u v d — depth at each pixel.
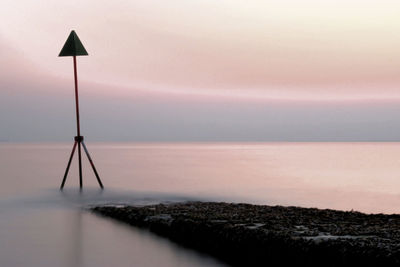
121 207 26.11
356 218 19.83
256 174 62.88
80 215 25.00
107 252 16.72
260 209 23.20
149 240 18.50
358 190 46.56
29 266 15.05
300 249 13.87
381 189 47.78
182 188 43.00
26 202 30.73
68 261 15.61
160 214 21.91
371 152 185.25
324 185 50.56
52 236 19.41
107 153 150.88
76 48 32.84
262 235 15.27
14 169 64.38
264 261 14.79
